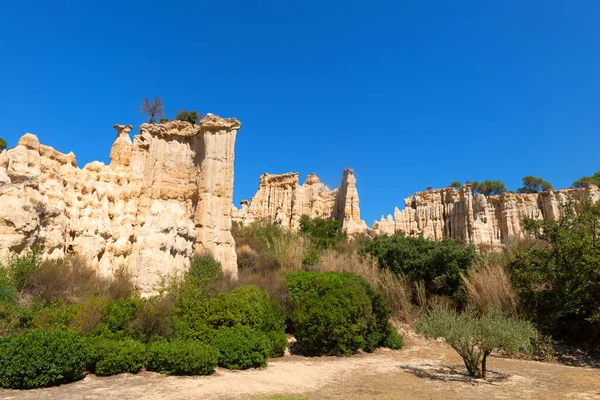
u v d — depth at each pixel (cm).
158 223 2244
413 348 2183
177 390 1062
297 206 7212
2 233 1625
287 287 2203
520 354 2000
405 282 2931
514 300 2277
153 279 2078
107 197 2381
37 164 1986
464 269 2838
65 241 1998
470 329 1403
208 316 1645
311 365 1616
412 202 7912
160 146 2836
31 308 1411
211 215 2742
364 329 1962
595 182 7031
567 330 2167
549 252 2200
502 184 8806
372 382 1309
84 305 1452
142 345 1323
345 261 2897
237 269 2816
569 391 1234
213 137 2883
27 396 966
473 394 1163
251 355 1463
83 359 1154
